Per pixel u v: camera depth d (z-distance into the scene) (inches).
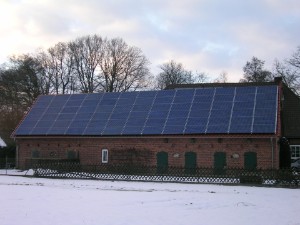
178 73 3668.8
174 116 1391.5
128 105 1513.3
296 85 2549.2
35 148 1518.2
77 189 947.3
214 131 1283.2
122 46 3142.2
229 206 697.0
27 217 579.2
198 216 600.7
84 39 3070.9
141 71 3120.1
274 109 1315.2
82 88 3056.1
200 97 1446.9
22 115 2709.2
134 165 1269.7
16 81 2908.5
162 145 1349.7
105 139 1419.8
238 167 1223.5
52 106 1628.9
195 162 1306.6
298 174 1057.5
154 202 737.0
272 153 1237.7
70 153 1464.1
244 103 1366.9
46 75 2999.5
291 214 622.8
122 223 542.6
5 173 1389.0
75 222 546.9
